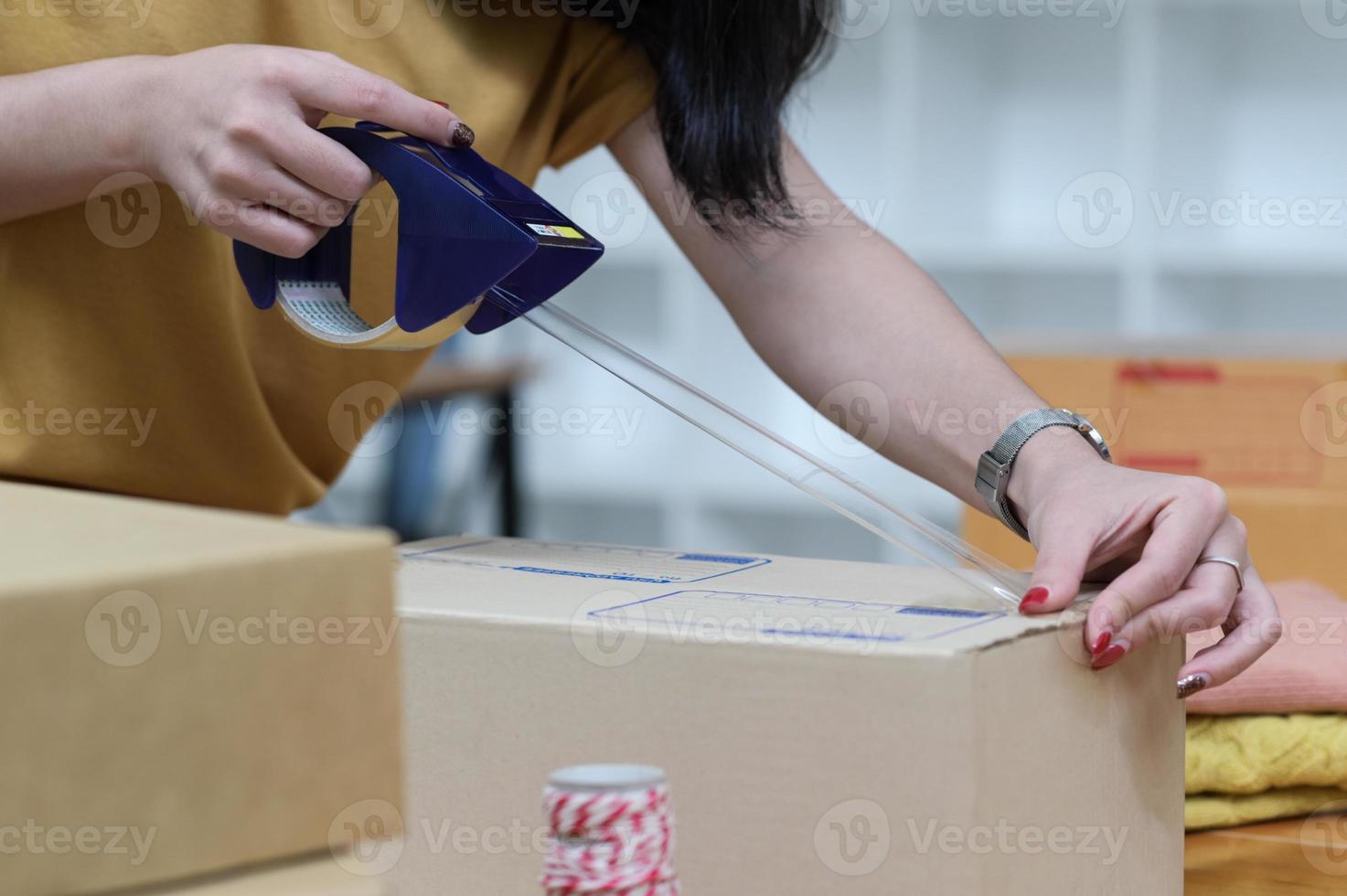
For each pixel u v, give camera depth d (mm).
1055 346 2055
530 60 1185
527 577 931
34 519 579
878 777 713
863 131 4062
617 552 1045
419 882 819
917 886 708
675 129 1111
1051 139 3939
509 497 4008
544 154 1227
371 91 880
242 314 1146
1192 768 1044
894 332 1152
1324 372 1870
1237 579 904
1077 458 985
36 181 935
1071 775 790
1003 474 1017
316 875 524
